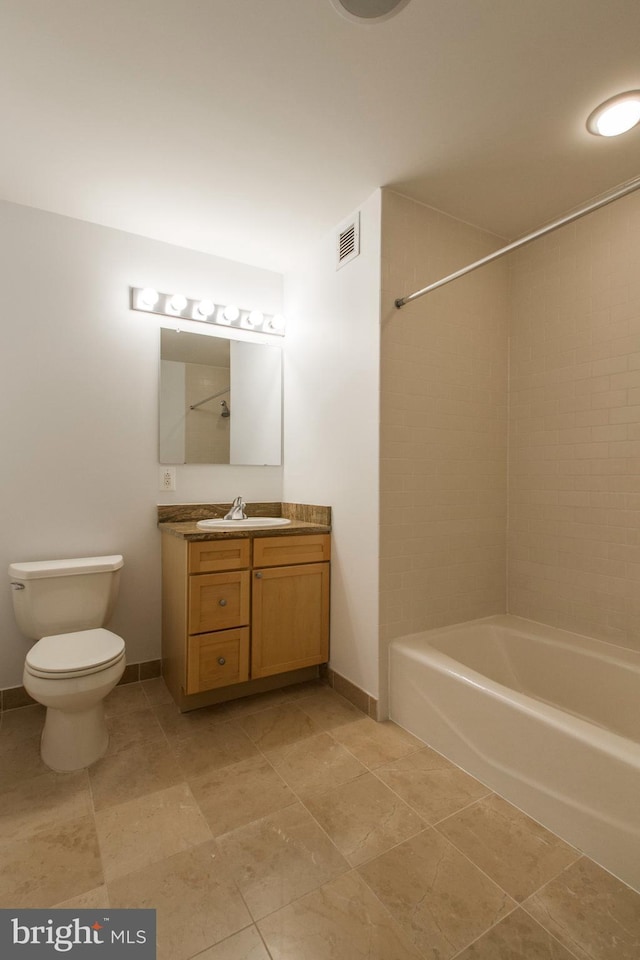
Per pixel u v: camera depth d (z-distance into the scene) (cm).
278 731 193
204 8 121
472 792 155
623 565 196
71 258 227
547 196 205
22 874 122
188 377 258
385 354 202
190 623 201
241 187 202
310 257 258
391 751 179
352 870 123
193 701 210
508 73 140
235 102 153
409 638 206
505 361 244
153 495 247
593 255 208
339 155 180
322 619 234
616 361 199
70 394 226
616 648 196
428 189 202
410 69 139
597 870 124
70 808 147
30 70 141
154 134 169
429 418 215
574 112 155
